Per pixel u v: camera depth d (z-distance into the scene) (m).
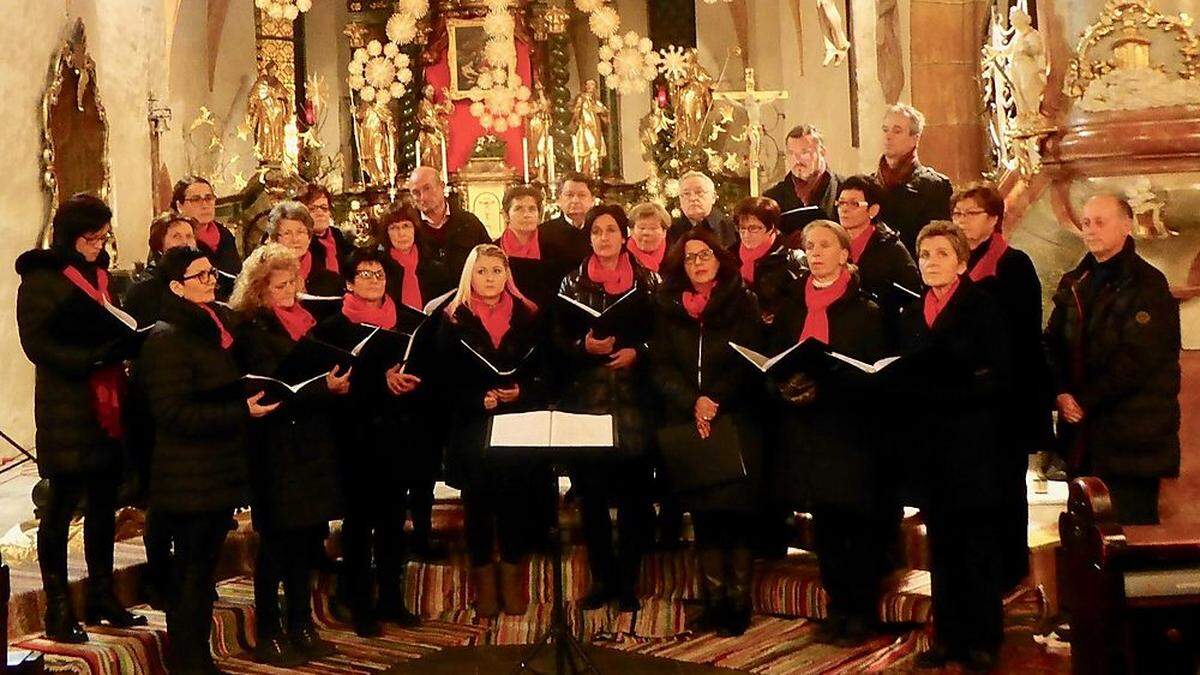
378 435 6.79
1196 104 7.86
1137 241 8.03
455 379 6.63
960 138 12.18
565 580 7.22
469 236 8.02
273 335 6.20
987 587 5.87
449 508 8.08
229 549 7.57
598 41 17.48
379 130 16.34
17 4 10.36
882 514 6.28
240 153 16.66
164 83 13.95
